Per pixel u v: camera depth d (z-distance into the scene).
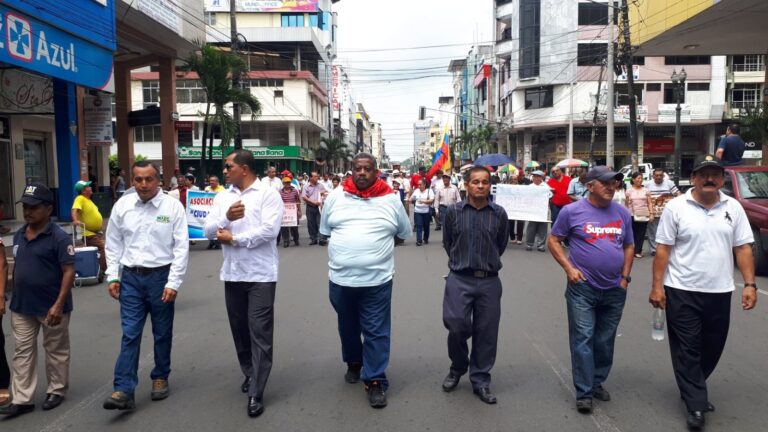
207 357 5.91
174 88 24.06
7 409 4.50
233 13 24.73
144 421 4.38
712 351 4.38
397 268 11.24
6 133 17.62
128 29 19.95
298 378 5.26
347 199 4.74
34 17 12.35
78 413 4.55
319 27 61.53
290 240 16.67
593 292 4.46
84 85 14.55
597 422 4.26
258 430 4.18
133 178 4.64
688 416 4.18
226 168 4.67
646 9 19.16
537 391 4.88
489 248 4.63
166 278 4.74
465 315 4.67
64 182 16.50
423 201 14.79
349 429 4.18
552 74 44.62
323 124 61.16
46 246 4.57
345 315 4.91
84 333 6.92
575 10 43.91
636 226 12.30
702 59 42.91
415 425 4.23
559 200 13.59
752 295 4.23
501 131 53.94
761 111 17.98
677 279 4.30
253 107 25.38
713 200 4.27
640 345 6.15
